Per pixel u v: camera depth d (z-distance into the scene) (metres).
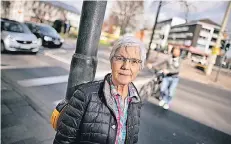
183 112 2.99
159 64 4.27
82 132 1.02
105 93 1.03
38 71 5.86
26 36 8.07
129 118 1.12
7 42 7.53
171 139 2.13
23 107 3.51
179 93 3.58
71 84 1.55
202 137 1.84
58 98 4.07
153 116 3.05
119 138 1.08
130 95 1.16
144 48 1.07
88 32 1.48
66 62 7.36
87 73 1.52
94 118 1.02
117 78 1.05
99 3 1.45
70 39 12.91
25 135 2.71
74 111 1.04
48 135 2.78
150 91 4.02
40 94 4.17
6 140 2.57
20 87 4.42
